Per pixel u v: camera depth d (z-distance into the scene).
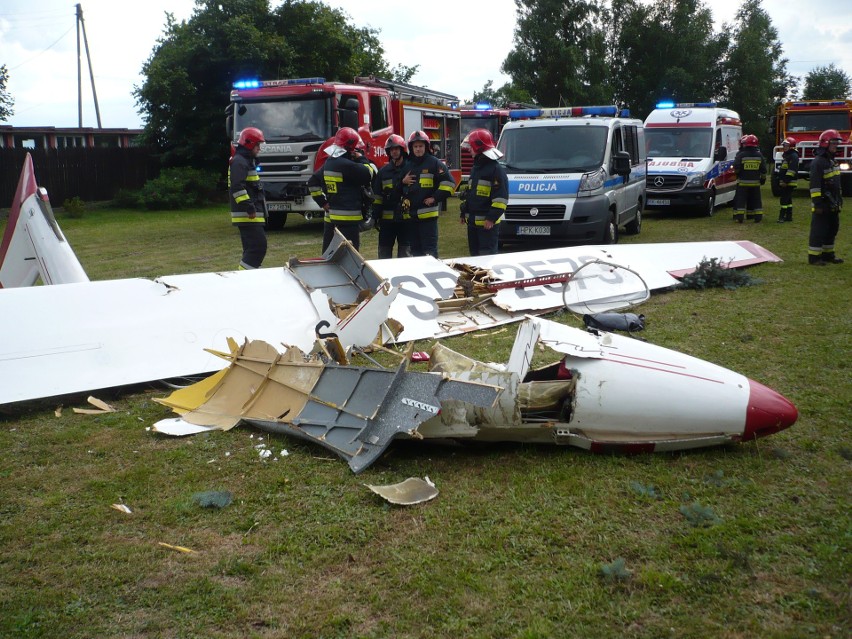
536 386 4.62
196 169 25.72
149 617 3.01
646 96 46.09
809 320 7.45
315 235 15.91
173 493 4.09
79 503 4.00
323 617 2.98
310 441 4.68
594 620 2.91
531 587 3.13
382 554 3.43
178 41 25.17
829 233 10.47
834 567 3.20
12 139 27.61
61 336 5.86
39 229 7.75
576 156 12.31
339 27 28.45
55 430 5.07
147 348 6.04
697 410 4.25
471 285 7.71
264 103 15.27
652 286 8.89
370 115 15.95
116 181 25.84
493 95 45.50
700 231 14.92
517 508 3.81
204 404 5.33
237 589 3.19
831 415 4.96
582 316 7.93
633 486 3.97
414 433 4.16
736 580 3.14
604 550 3.40
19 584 3.25
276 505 3.92
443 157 20.94
